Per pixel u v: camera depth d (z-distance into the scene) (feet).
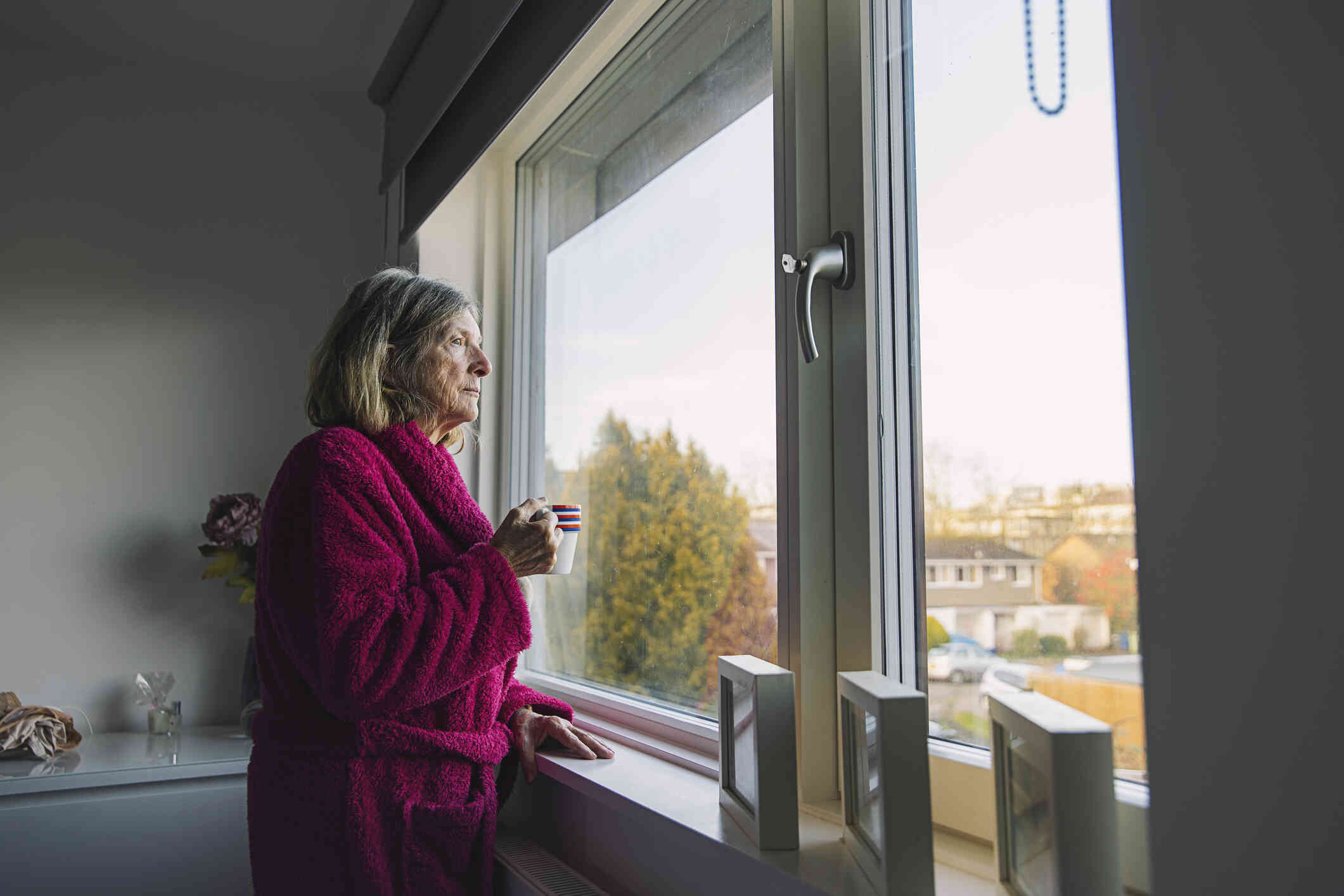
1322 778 1.55
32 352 6.97
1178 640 1.75
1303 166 1.61
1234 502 1.68
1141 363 1.84
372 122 8.26
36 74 7.15
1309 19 1.61
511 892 4.04
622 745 4.66
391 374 4.25
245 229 7.73
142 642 7.12
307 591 3.68
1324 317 1.57
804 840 2.98
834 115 3.70
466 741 3.95
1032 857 2.19
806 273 3.40
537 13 4.57
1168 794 1.74
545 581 6.18
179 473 7.34
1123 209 1.89
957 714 3.04
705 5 4.68
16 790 5.42
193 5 6.62
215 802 5.96
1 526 6.77
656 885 3.55
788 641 3.53
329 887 3.74
